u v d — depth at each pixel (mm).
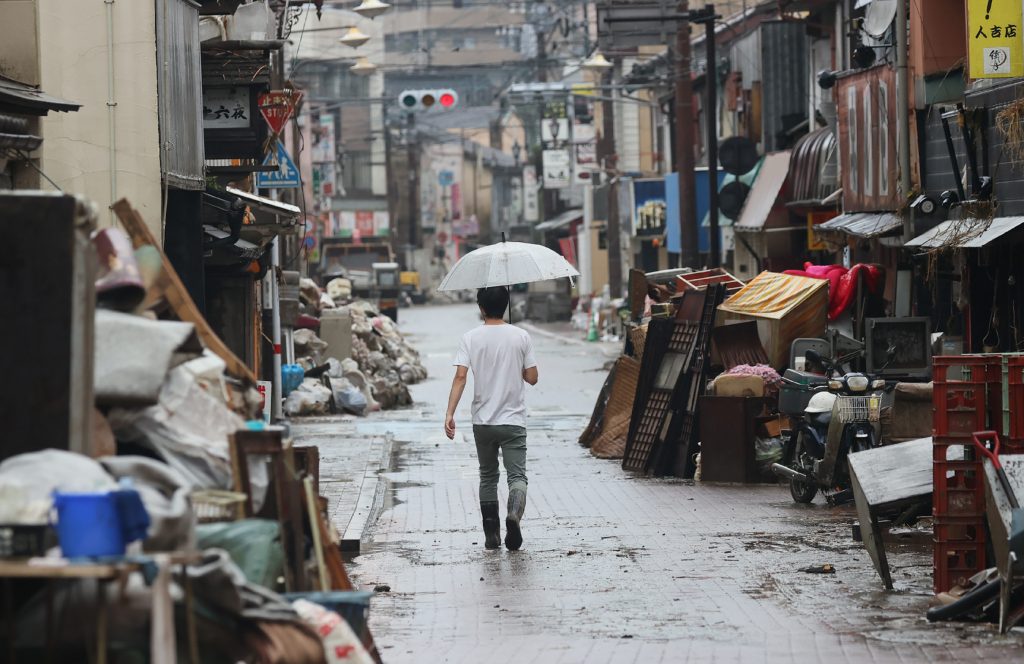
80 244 12062
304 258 100562
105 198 32219
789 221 75125
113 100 32281
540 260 31656
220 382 13766
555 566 26172
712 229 74312
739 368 40094
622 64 144625
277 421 54625
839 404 32094
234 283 48375
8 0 28656
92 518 10367
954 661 17672
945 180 47625
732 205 83000
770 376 39906
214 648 11422
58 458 11258
